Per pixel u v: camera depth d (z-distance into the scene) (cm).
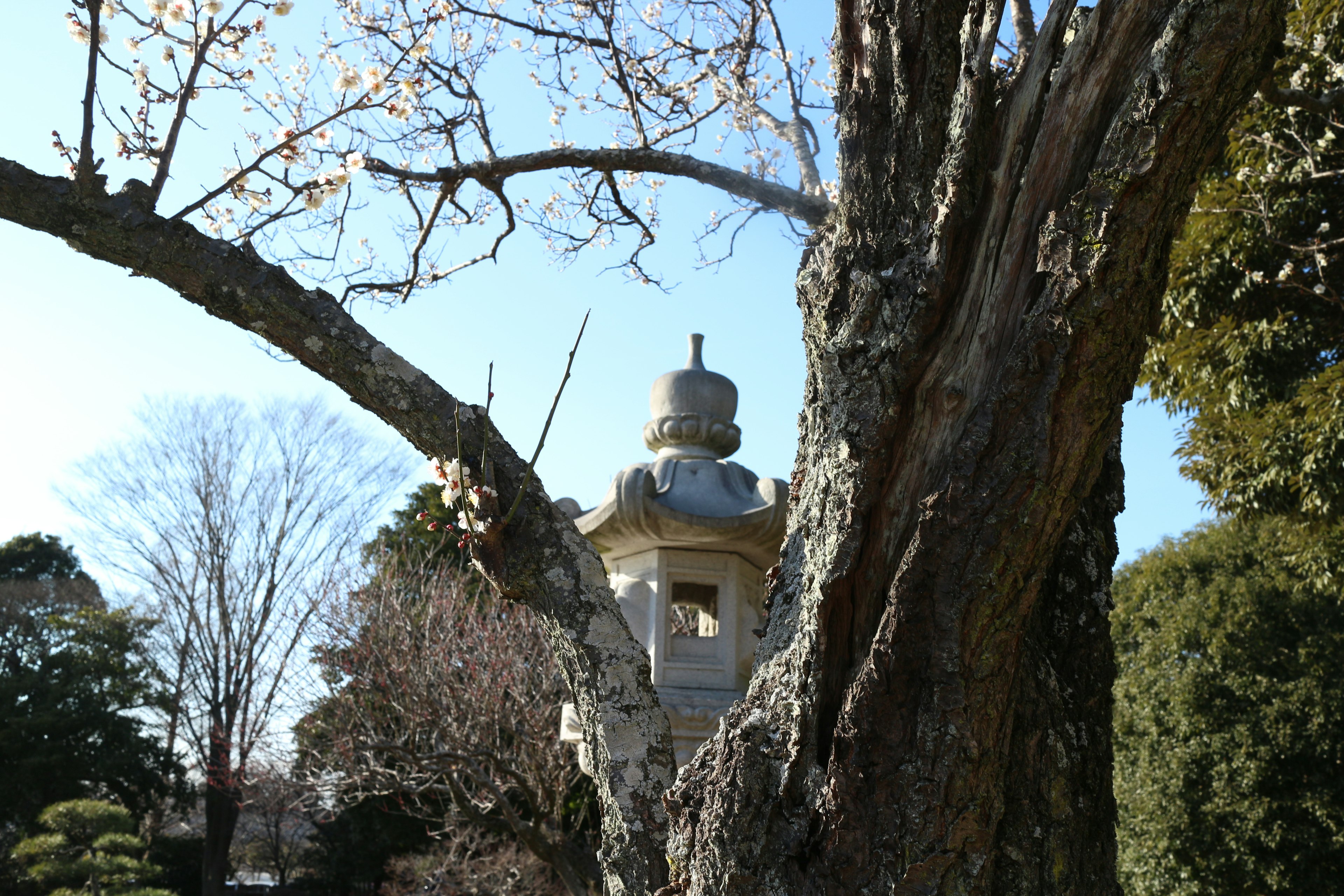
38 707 1720
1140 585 1292
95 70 188
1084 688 174
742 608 462
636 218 441
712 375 496
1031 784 159
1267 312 654
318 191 236
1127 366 148
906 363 162
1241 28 139
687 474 465
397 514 1762
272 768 1198
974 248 162
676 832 169
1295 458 577
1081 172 153
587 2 447
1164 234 148
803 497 182
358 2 423
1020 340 147
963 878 148
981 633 146
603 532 451
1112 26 152
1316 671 1065
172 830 2234
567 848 833
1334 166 596
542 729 899
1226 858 1038
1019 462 144
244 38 233
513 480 190
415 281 397
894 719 150
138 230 189
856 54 185
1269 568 1162
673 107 499
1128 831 1137
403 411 191
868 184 179
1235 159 626
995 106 170
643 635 455
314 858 1808
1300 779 1031
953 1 175
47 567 2125
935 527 147
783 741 163
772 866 156
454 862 1008
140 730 1800
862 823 150
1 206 190
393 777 933
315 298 194
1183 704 1110
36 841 1036
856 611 162
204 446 1616
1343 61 569
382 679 983
